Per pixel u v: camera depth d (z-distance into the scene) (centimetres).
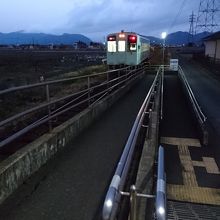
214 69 3750
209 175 881
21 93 1812
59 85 2316
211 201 699
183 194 739
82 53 8844
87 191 477
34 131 818
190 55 7400
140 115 423
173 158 1019
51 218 402
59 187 487
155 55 4084
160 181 232
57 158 619
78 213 416
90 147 698
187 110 1694
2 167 439
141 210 357
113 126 902
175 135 1270
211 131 1334
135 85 2091
